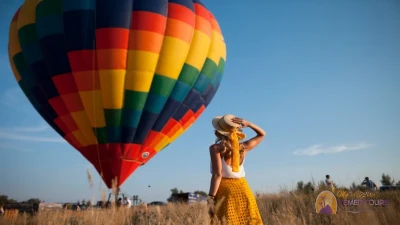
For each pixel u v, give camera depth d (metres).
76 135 16.73
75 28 15.88
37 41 16.50
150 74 16.30
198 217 4.97
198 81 18.03
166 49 16.55
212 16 20.20
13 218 6.61
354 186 9.26
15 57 17.30
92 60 15.84
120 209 4.95
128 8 16.34
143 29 16.20
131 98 16.23
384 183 9.78
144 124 16.75
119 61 15.91
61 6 16.31
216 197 3.56
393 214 4.91
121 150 16.72
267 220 5.78
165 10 17.02
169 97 17.08
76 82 15.95
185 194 25.12
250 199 3.52
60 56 15.96
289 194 8.83
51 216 6.27
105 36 15.87
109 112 16.25
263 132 3.92
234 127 3.65
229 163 3.60
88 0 16.31
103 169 16.78
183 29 17.06
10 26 17.91
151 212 7.61
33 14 16.94
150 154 17.39
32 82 16.83
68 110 16.34
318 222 5.73
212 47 18.81
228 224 3.37
